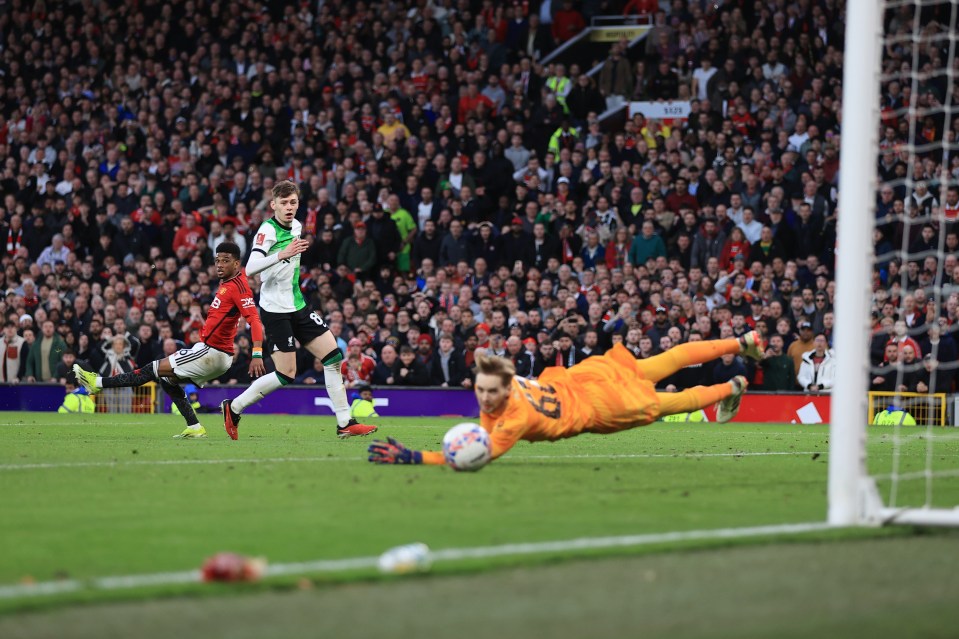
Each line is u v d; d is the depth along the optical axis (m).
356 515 7.97
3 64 38.81
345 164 32.84
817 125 31.22
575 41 36.25
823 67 32.31
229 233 31.22
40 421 22.97
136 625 4.91
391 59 36.00
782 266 27.91
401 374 27.34
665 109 33.59
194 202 33.44
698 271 27.73
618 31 36.22
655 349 26.38
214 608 5.22
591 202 30.20
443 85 34.50
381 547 6.73
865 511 7.70
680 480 10.41
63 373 29.08
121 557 6.41
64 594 5.42
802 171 30.00
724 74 32.66
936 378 25.14
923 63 31.47
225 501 8.69
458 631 4.88
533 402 10.88
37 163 35.56
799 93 32.22
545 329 26.86
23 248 33.44
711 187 30.08
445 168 32.56
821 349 26.02
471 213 31.11
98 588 5.55
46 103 37.62
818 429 22.05
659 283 27.84
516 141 32.81
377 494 9.11
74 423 22.06
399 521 7.71
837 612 5.29
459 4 36.84
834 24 33.28
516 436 10.82
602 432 11.38
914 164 28.86
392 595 5.52
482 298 28.20
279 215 16.45
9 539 6.98
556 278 28.81
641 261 29.22
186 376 16.64
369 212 30.83
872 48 7.97
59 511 8.16
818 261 27.94
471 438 10.72
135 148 35.84
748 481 10.42
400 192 32.31
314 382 28.06
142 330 28.94
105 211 33.78
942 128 30.47
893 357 25.28
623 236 29.28
